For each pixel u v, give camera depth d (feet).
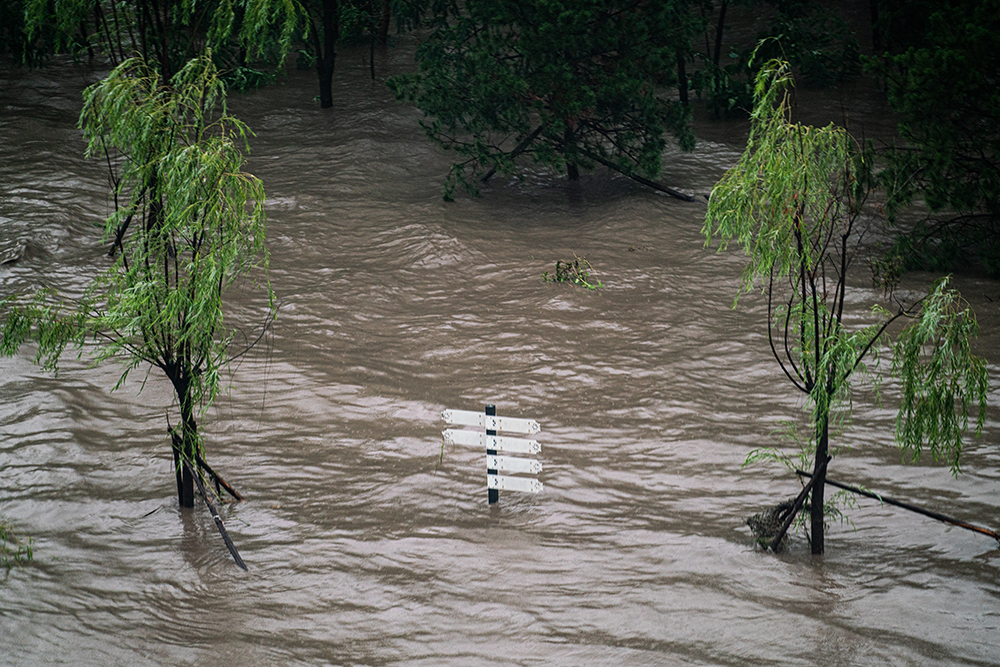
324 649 44.45
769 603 47.55
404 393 69.82
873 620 46.01
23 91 130.82
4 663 42.83
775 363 74.79
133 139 52.70
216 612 47.06
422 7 159.74
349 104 137.39
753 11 176.76
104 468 59.67
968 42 87.76
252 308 83.71
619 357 75.72
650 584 49.32
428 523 55.21
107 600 47.65
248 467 60.80
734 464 61.52
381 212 105.81
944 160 86.94
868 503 57.00
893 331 79.05
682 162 123.54
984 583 49.03
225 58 140.36
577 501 57.62
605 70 109.09
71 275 88.48
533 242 99.76
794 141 50.16
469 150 109.50
